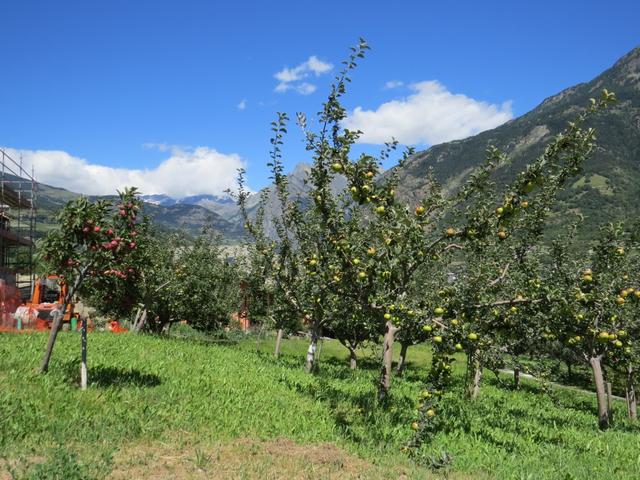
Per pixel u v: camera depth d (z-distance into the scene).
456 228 9.23
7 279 35.31
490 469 7.71
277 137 13.21
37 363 10.38
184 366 13.16
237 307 32.06
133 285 10.48
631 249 12.62
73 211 9.04
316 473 6.46
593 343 14.02
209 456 6.58
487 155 8.50
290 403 10.38
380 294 9.80
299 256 15.90
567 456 9.34
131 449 6.57
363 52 9.00
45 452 6.03
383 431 9.02
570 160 8.96
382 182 10.18
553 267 12.70
